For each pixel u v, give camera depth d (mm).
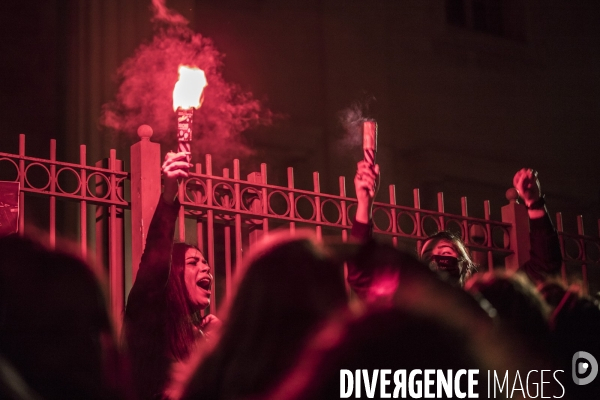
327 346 2215
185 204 5105
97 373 2193
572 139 10938
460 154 10055
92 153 7785
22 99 8234
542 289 3135
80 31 8070
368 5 9992
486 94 10453
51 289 2178
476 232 6223
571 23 11297
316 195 5602
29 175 7973
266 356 2207
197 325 4199
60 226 7535
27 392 2074
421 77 10086
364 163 4285
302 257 2248
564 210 10641
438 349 2256
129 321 3891
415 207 5988
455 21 10633
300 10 9641
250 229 5449
